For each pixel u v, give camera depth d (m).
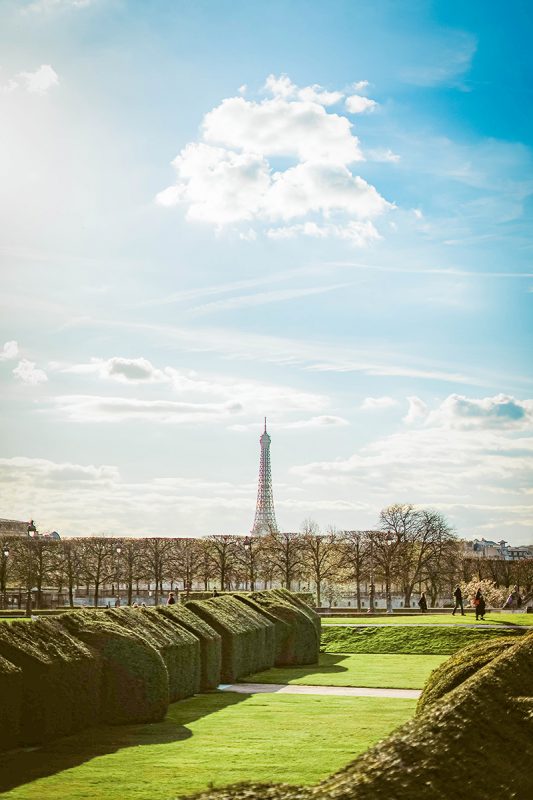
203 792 11.26
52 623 28.59
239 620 46.25
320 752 24.27
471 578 160.38
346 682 43.22
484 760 12.80
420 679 44.41
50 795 19.12
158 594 143.38
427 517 142.50
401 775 11.87
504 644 22.95
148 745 25.30
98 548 134.75
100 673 28.83
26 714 25.39
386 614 85.12
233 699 36.53
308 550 149.12
